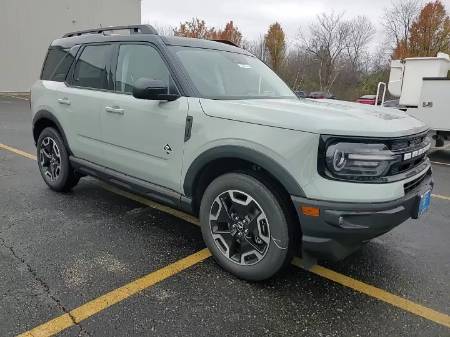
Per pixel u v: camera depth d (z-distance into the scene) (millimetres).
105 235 3873
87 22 22828
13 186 5238
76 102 4355
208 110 3123
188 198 3387
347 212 2586
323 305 2898
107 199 4871
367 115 3000
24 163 6516
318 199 2631
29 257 3371
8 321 2559
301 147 2652
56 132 4820
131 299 2857
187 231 4047
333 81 37156
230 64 4004
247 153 2854
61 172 4816
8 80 20562
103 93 4086
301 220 2713
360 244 2908
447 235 4277
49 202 4699
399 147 2740
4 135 9117
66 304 2760
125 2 24219
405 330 2666
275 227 2869
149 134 3549
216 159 3064
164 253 3559
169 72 3504
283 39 42500
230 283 3115
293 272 3338
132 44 3928
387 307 2912
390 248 3891
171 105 3369
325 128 2613
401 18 45812
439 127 9391
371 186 2609
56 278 3074
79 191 5125
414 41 41156
